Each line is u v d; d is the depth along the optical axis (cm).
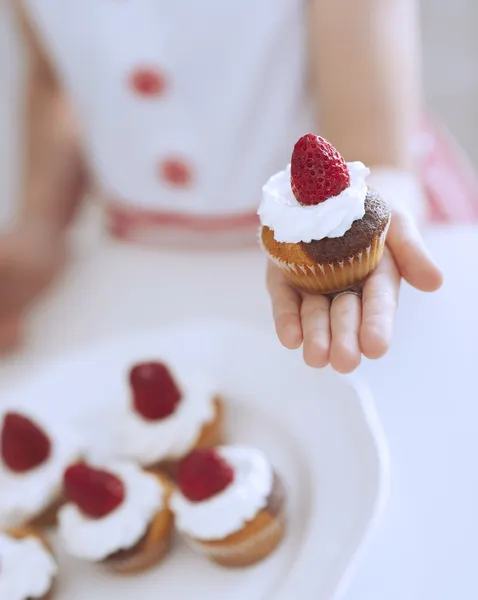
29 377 77
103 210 101
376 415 63
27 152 102
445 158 99
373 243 46
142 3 81
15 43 122
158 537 65
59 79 99
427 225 70
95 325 81
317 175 46
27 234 92
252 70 81
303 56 81
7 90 127
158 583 64
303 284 48
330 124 72
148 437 71
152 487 67
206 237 87
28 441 70
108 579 66
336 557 56
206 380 73
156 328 78
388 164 70
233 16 79
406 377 64
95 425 74
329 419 65
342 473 62
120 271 88
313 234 46
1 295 85
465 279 64
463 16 138
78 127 101
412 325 64
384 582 55
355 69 72
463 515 57
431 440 61
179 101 84
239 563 63
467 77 143
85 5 82
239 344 72
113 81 85
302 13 79
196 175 84
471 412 61
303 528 62
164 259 88
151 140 86
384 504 58
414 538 56
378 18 73
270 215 47
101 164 92
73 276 89
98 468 69
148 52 83
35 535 68
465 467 59
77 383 76
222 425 71
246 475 64
